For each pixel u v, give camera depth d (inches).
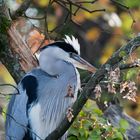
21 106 387.5
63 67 402.6
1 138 478.6
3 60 420.8
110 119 470.3
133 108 614.2
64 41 410.9
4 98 446.3
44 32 446.6
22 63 418.3
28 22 482.9
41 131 391.2
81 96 336.8
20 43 420.5
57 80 398.9
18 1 535.8
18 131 386.6
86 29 745.6
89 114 407.2
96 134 396.8
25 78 395.5
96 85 330.3
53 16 723.4
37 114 388.8
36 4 700.7
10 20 420.8
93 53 762.8
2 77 636.7
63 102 397.4
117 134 401.1
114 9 713.0
